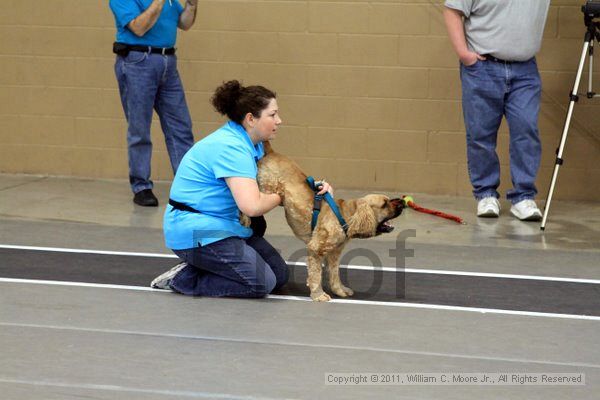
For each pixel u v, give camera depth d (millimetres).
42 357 6703
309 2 12680
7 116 13664
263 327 7430
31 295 8195
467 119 11547
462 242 10391
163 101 12125
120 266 9203
